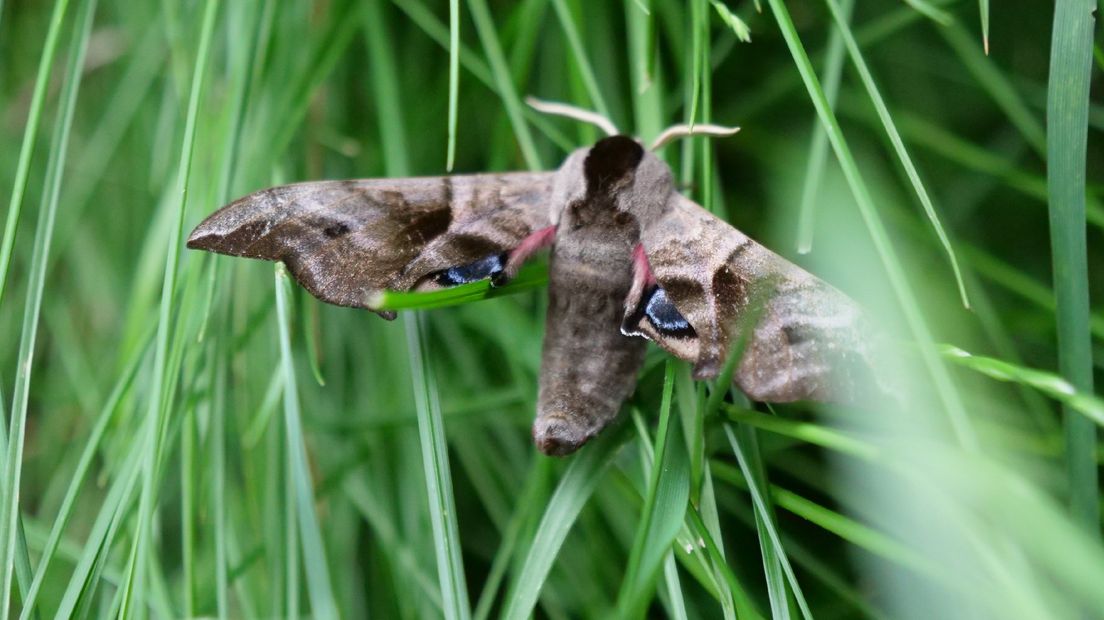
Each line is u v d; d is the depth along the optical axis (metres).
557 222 0.34
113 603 0.32
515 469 0.36
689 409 0.33
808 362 0.32
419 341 0.33
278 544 0.34
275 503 0.34
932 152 0.38
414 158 0.38
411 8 0.37
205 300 0.33
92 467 0.36
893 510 0.32
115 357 0.37
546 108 0.35
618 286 0.33
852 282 0.34
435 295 0.32
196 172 0.35
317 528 0.32
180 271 0.34
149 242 0.35
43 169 0.38
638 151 0.34
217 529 0.33
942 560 0.31
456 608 0.32
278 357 0.35
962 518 0.31
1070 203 0.32
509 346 0.36
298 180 0.37
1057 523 0.30
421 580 0.34
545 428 0.32
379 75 0.36
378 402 0.36
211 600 0.34
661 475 0.32
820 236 0.36
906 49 0.38
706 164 0.34
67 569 0.35
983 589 0.31
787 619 0.31
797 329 0.32
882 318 0.34
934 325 0.35
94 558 0.32
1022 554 0.31
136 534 0.32
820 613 0.36
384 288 0.33
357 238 0.33
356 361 0.36
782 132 0.38
